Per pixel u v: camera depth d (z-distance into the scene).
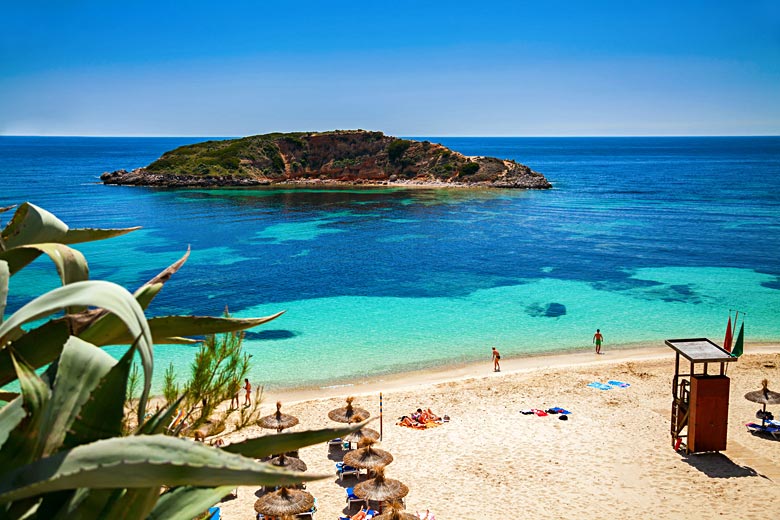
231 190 131.75
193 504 3.00
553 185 149.88
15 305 43.53
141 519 2.57
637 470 21.67
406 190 133.25
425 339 38.09
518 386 30.11
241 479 2.20
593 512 19.20
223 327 3.47
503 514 19.20
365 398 28.92
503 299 47.34
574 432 24.75
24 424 2.44
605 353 35.81
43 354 3.09
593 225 86.19
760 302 46.56
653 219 92.12
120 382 2.52
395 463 22.56
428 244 71.25
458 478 21.41
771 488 20.38
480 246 70.00
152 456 2.20
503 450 23.36
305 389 30.39
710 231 80.62
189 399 6.25
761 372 31.88
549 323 41.53
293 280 53.34
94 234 3.92
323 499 20.77
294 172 152.50
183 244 70.56
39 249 3.13
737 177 175.25
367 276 55.03
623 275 55.62
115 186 137.25
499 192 130.25
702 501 19.69
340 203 109.81
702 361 22.17
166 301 46.53
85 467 2.12
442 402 28.25
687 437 22.70
